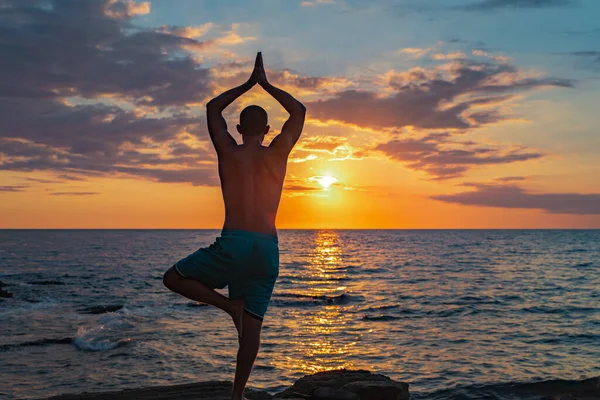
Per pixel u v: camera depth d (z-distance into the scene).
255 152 3.33
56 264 57.22
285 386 12.17
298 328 20.09
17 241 140.25
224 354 15.30
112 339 17.25
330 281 40.69
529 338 17.47
